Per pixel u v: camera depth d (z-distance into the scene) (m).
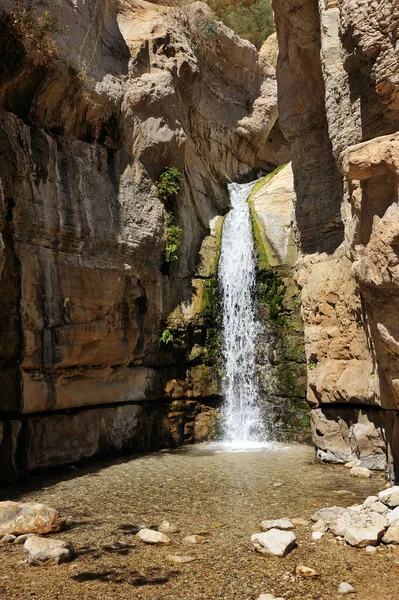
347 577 3.92
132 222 10.16
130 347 9.98
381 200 5.71
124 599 3.64
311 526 5.11
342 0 6.09
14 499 6.49
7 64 8.00
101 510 5.89
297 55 9.30
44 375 8.29
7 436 7.64
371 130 6.54
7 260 7.68
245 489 6.72
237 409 11.66
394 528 4.61
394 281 5.44
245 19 21.52
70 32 9.22
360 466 7.88
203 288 11.78
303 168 9.57
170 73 11.70
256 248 12.11
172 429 10.76
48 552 4.30
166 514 5.67
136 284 10.16
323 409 8.72
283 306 11.51
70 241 8.80
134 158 10.58
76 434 8.84
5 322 7.62
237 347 11.95
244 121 16.53
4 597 3.69
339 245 8.67
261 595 3.59
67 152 9.03
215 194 14.06
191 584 3.86
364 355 7.75
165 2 13.78
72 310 8.69
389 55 5.43
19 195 7.92
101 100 9.86
